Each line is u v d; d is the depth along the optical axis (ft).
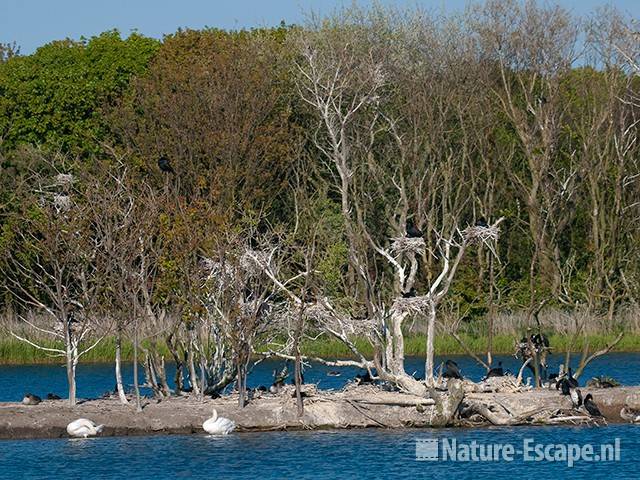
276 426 267.18
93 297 271.28
